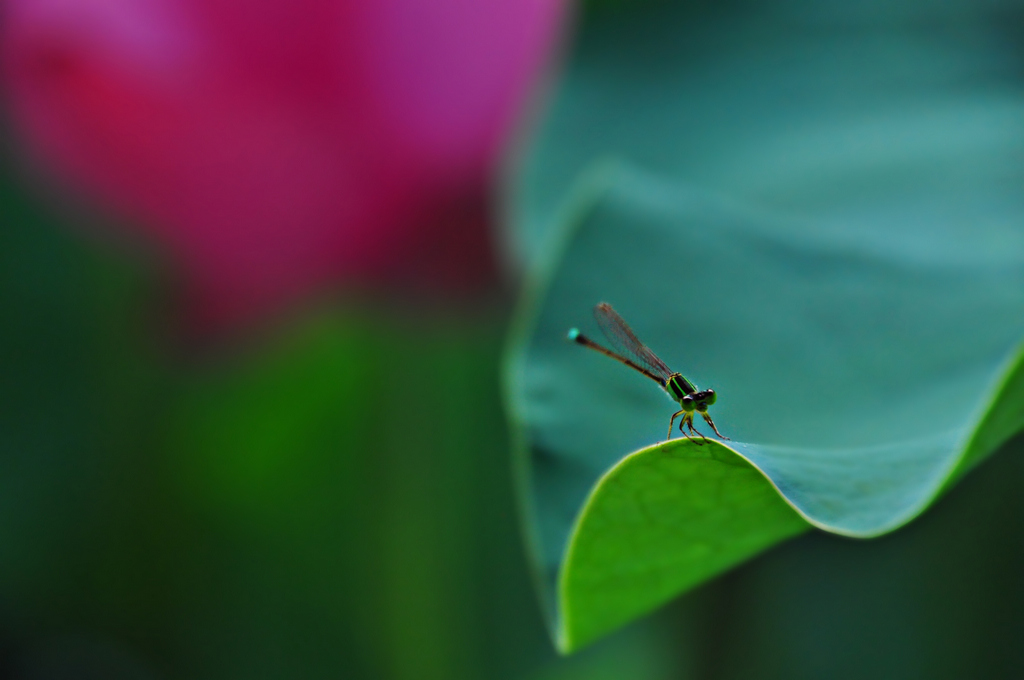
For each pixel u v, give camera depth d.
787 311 0.65
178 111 0.73
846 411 0.64
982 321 0.65
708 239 0.67
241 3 0.72
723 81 0.73
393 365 0.81
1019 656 0.77
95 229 0.79
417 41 0.72
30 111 0.74
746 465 0.59
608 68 0.74
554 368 0.64
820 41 0.73
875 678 0.78
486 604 0.80
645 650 0.79
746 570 0.78
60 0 0.72
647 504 0.60
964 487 0.77
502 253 0.76
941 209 0.70
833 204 0.71
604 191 0.67
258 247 0.77
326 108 0.73
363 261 0.76
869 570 0.78
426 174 0.74
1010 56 0.72
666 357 0.65
